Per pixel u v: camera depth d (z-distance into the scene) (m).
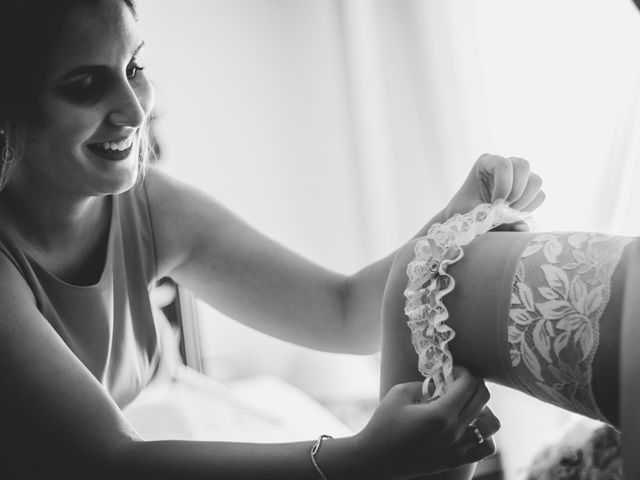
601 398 0.76
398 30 2.57
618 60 1.87
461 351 0.86
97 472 0.96
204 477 0.94
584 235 0.81
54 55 0.99
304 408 2.31
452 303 0.86
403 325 0.93
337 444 0.92
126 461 0.96
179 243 1.34
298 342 1.38
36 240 1.14
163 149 2.74
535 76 2.10
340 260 3.00
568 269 0.78
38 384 0.99
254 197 2.92
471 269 0.85
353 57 2.74
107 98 1.04
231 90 2.87
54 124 1.03
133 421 1.78
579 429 1.19
